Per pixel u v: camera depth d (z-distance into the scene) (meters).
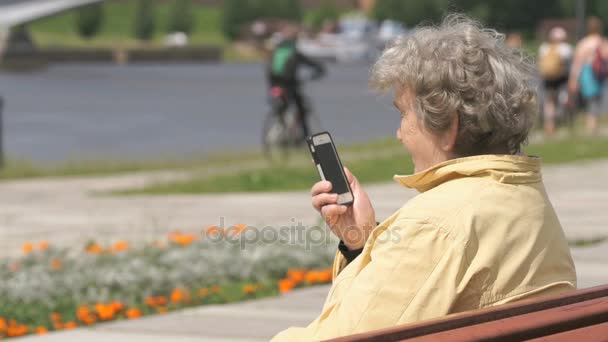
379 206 32.06
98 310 17.52
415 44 6.76
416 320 6.18
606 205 30.55
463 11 7.18
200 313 17.16
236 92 105.00
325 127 69.31
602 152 48.25
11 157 50.28
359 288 6.31
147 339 15.15
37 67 154.62
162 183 40.16
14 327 17.17
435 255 6.26
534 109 6.74
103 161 49.25
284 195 36.41
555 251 6.72
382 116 77.69
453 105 6.61
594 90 59.25
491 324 5.58
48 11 160.50
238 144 58.69
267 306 17.72
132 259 21.81
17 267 21.72
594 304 6.15
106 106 87.38
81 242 26.80
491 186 6.54
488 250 6.33
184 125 71.62
